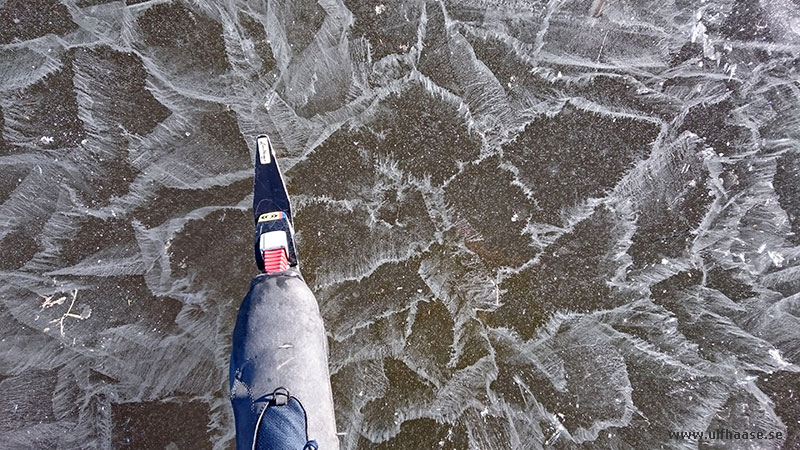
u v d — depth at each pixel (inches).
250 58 68.3
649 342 66.0
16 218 67.2
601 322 66.4
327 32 68.3
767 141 67.4
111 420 64.4
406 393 64.7
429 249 66.7
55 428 64.3
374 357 65.1
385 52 68.1
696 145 67.6
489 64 68.2
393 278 66.1
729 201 67.3
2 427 64.2
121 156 67.6
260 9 68.7
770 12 67.8
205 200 66.8
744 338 65.7
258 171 64.0
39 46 68.1
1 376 65.1
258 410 50.9
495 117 67.7
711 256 66.9
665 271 66.9
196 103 67.9
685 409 64.8
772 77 67.8
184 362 65.1
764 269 66.5
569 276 66.8
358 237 66.4
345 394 64.3
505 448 63.9
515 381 65.4
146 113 67.8
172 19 68.6
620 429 64.7
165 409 64.5
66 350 65.4
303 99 67.9
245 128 67.5
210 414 64.4
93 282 66.3
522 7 68.5
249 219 66.5
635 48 68.4
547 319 66.4
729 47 68.0
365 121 67.4
